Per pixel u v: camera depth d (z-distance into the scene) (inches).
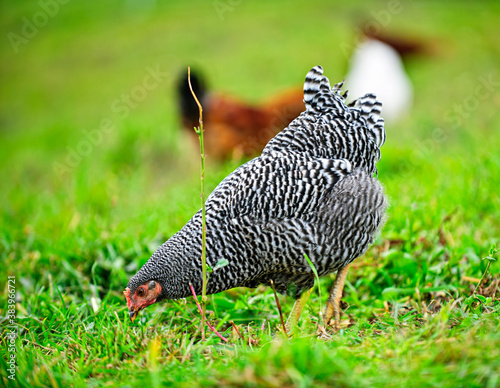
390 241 330.0
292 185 260.7
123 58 1139.3
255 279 276.2
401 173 462.3
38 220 461.4
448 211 361.7
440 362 197.9
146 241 359.6
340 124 286.4
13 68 1211.2
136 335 248.1
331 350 209.0
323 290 311.7
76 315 292.0
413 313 273.6
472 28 983.0
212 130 597.9
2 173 746.2
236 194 261.9
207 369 208.8
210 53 1043.3
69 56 1214.3
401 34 872.3
